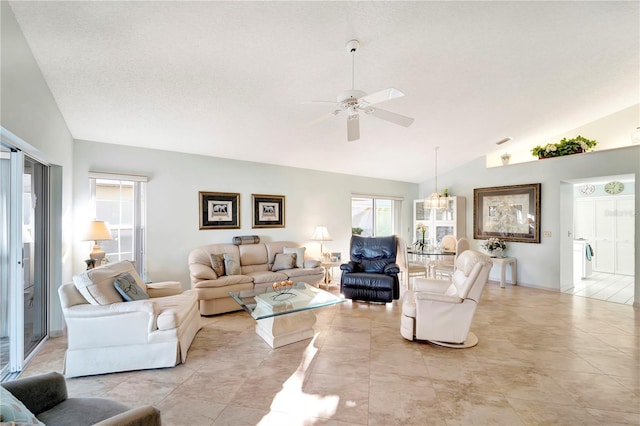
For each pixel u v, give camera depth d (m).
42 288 3.22
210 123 3.77
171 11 2.10
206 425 1.89
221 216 4.94
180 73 2.79
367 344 3.12
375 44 2.61
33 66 2.46
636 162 4.51
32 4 2.01
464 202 6.66
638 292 4.43
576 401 2.15
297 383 2.37
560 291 5.34
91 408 1.41
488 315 4.06
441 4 2.24
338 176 6.41
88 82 2.82
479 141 5.41
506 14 2.41
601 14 2.52
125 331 2.56
